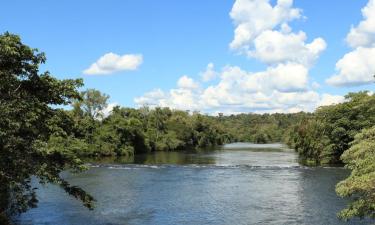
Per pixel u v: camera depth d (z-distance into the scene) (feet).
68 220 114.52
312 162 303.27
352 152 74.18
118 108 499.92
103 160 328.90
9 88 72.95
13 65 74.49
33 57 76.89
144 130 508.94
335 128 292.40
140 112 558.97
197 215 123.03
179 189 169.58
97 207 132.05
